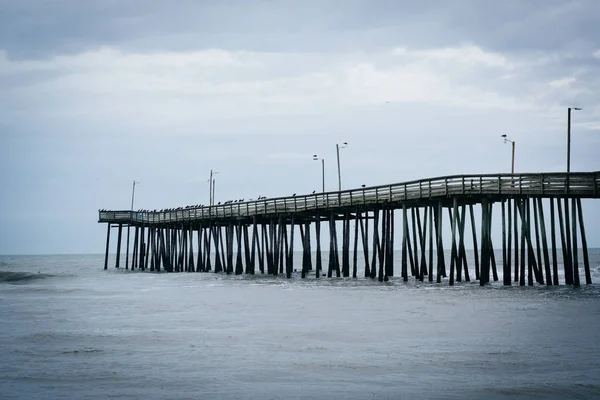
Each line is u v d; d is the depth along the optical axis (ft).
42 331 90.68
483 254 145.28
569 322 90.33
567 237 137.39
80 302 133.28
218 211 234.38
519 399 55.47
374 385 59.88
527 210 141.59
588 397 55.57
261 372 64.85
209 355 72.79
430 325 90.17
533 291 132.05
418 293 134.92
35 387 60.70
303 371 65.00
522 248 141.59
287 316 103.30
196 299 135.85
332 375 63.41
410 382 60.64
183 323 97.35
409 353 72.13
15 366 68.64
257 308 115.85
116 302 132.16
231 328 91.35
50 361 70.90
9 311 116.67
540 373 62.85
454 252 148.87
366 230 193.36
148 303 128.88
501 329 85.76
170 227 274.16
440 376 62.44
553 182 134.31
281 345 77.71
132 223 292.40
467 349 73.51
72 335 86.79
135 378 63.31
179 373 64.95
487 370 64.28
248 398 56.59
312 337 82.74
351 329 88.22
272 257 225.35
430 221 157.99
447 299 121.29
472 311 103.35
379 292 140.05
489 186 142.20
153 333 87.81
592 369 63.98
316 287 160.56
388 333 84.53
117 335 86.53
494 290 136.15
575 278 138.51
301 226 240.73
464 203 154.71
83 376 64.28
